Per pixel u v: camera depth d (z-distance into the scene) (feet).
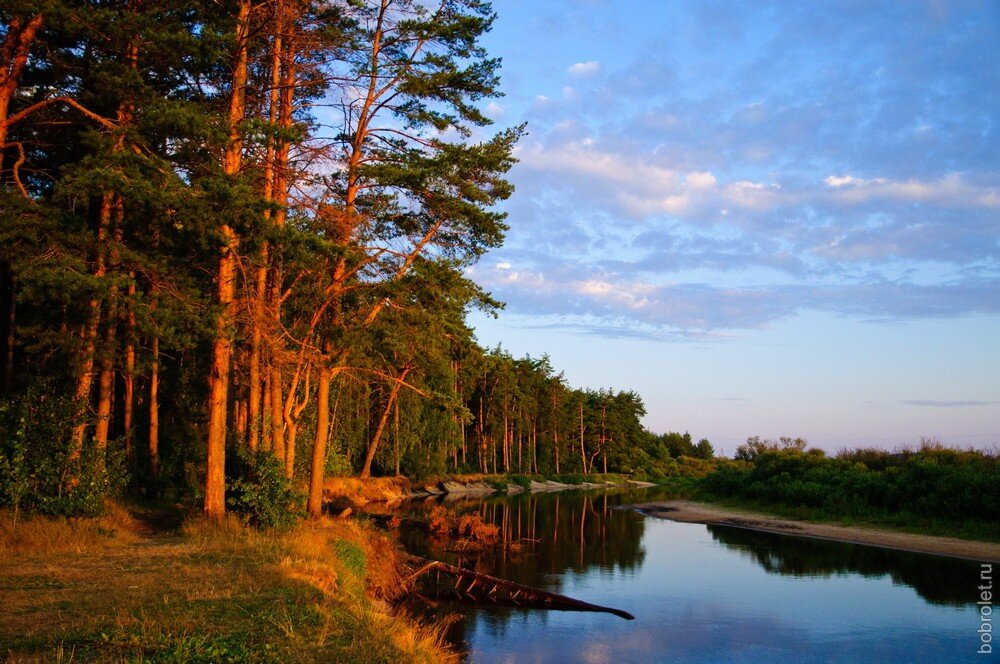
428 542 88.99
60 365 62.75
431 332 73.72
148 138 51.06
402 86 65.46
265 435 74.64
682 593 61.57
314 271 63.16
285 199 61.11
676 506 152.05
